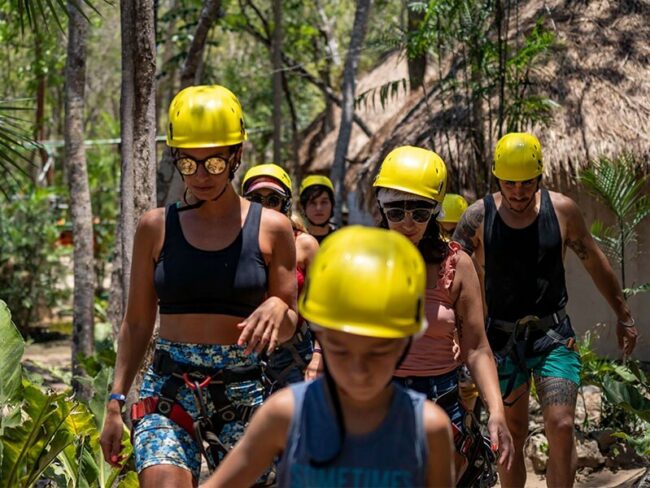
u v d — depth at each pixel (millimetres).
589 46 11641
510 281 6004
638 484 6762
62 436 5641
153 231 4492
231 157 4422
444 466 2998
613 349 11180
